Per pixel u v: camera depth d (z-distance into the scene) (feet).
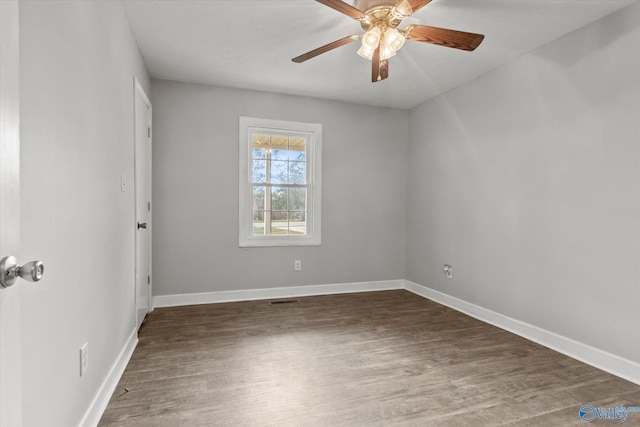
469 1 7.03
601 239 7.52
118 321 6.90
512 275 9.71
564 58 8.33
